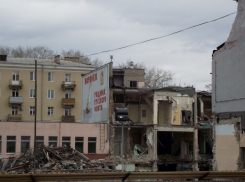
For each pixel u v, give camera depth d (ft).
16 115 215.72
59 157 124.06
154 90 148.66
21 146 135.64
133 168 139.85
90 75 168.25
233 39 104.63
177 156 152.66
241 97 100.22
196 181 62.75
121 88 148.77
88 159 131.85
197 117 153.17
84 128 142.72
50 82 223.10
